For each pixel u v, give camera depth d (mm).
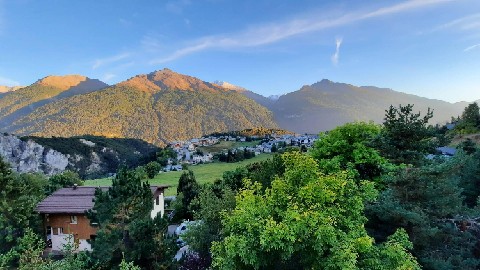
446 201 17500
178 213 45562
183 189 47656
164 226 18828
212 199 24391
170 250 18469
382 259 12562
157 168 100250
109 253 17656
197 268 20312
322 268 11453
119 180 18844
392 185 18266
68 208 31359
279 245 10883
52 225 31672
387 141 23312
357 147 23906
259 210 12672
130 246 18312
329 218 11367
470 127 97250
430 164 20000
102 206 18625
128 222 18672
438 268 15750
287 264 13008
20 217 26641
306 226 11273
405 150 23219
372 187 15172
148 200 19797
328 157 25922
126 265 14727
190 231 21953
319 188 12672
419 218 15719
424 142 23328
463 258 17219
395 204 16828
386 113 24359
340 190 13227
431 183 17672
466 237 17828
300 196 12594
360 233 12852
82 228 31469
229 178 43938
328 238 11203
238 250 11398
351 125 26453
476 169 26375
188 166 125000
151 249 17797
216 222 21906
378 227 17859
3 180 26250
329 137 26516
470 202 26422
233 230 12844
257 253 11664
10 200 26547
